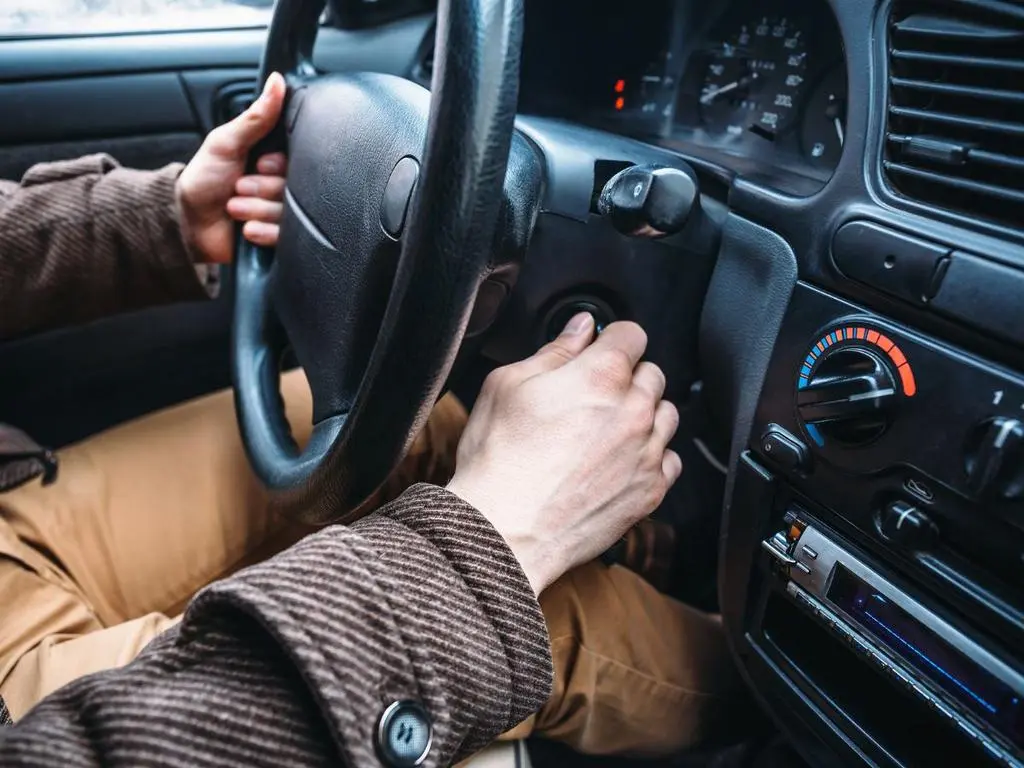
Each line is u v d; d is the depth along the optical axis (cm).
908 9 52
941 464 49
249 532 78
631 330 57
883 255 52
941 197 51
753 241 62
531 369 56
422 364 44
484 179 39
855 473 54
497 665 41
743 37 76
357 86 60
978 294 47
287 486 60
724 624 72
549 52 92
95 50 101
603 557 74
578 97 94
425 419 48
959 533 50
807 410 54
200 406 87
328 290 59
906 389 51
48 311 81
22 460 78
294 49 75
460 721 40
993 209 49
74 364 110
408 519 45
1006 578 48
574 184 66
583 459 51
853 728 61
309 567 39
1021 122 48
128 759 35
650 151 70
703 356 70
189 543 76
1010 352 46
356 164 56
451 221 40
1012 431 44
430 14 104
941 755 58
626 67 88
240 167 77
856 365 53
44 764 34
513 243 51
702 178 70
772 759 76
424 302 42
